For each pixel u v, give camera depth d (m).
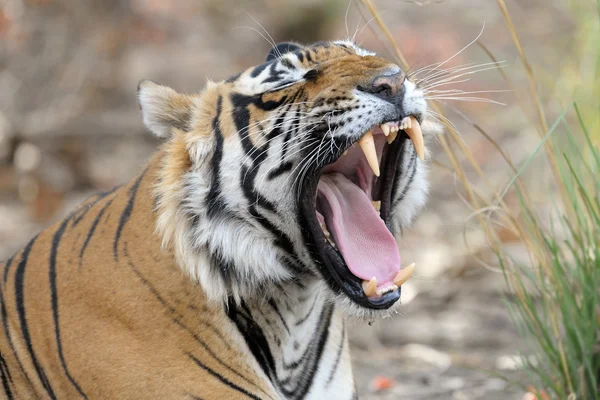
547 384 8.47
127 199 7.42
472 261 14.12
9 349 7.50
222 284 6.98
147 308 6.99
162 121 7.40
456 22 25.64
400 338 12.26
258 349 7.24
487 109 19.42
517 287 8.49
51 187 17.62
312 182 7.18
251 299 7.14
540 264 8.30
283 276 7.15
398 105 6.88
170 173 7.01
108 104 20.75
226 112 7.13
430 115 7.77
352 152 7.76
